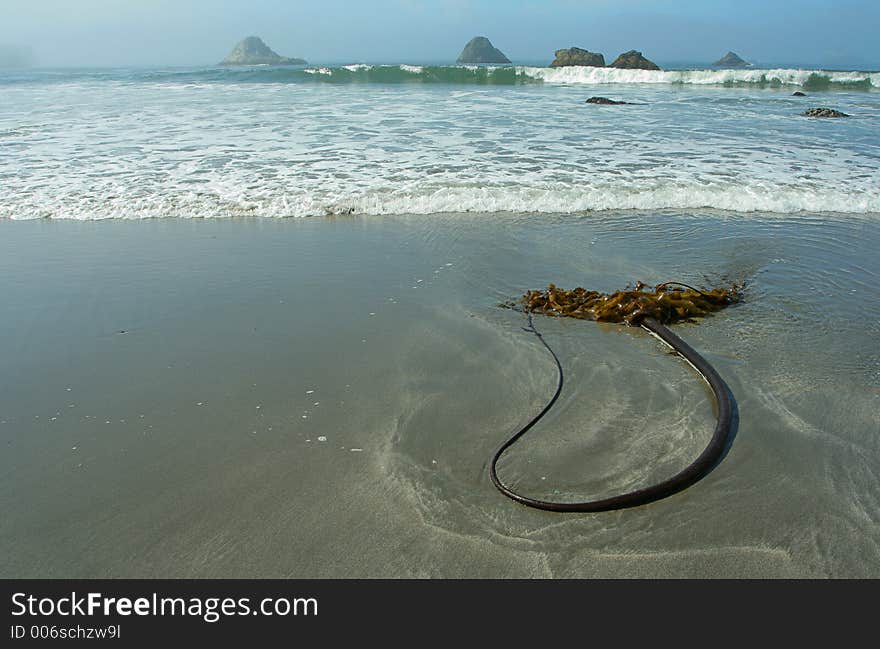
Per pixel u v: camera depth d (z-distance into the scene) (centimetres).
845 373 429
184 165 1047
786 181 957
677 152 1178
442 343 478
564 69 3191
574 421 378
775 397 401
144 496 318
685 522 297
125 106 1853
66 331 500
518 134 1367
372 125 1479
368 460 344
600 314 515
